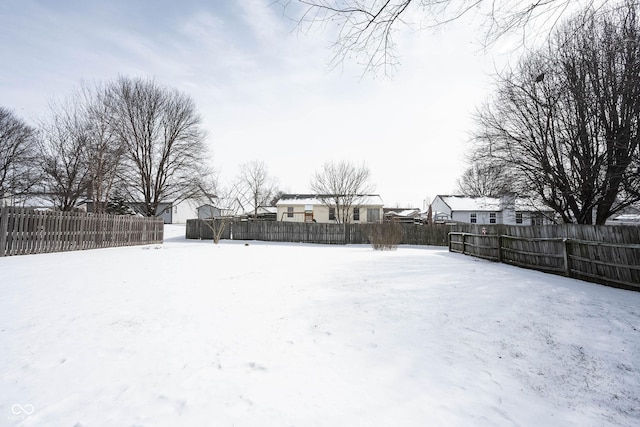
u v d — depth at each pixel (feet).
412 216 110.42
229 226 73.77
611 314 13.60
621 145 26.45
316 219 104.63
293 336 11.01
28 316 12.55
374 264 29.01
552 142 34.01
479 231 37.45
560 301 15.58
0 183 76.02
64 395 7.16
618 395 7.84
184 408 6.75
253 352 9.66
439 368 8.95
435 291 17.57
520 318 13.14
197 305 14.52
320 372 8.50
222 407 6.81
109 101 70.54
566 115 32.68
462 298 16.11
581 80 28.91
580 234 23.11
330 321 12.60
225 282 19.83
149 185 78.79
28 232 34.14
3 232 31.45
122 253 37.63
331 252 44.09
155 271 23.81
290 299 15.76
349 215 100.94
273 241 71.26
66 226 38.96
